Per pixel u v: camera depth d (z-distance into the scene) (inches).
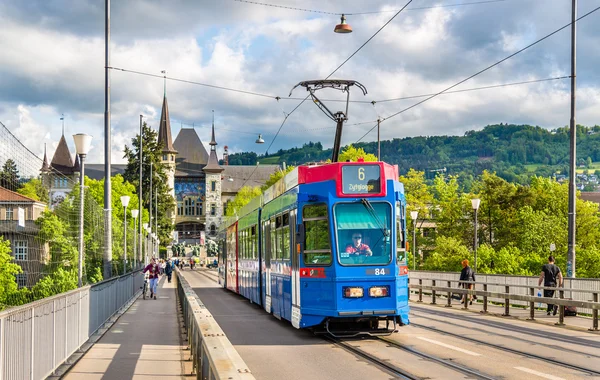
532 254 2802.7
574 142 1109.1
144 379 477.4
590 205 3358.8
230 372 243.3
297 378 478.9
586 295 1023.6
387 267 695.7
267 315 1016.2
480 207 3324.3
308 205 722.8
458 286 1387.8
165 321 943.0
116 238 1376.7
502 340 677.3
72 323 587.8
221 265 1987.0
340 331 733.3
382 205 705.6
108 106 1064.8
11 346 369.4
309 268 713.6
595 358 557.6
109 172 1056.8
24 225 523.5
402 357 565.3
